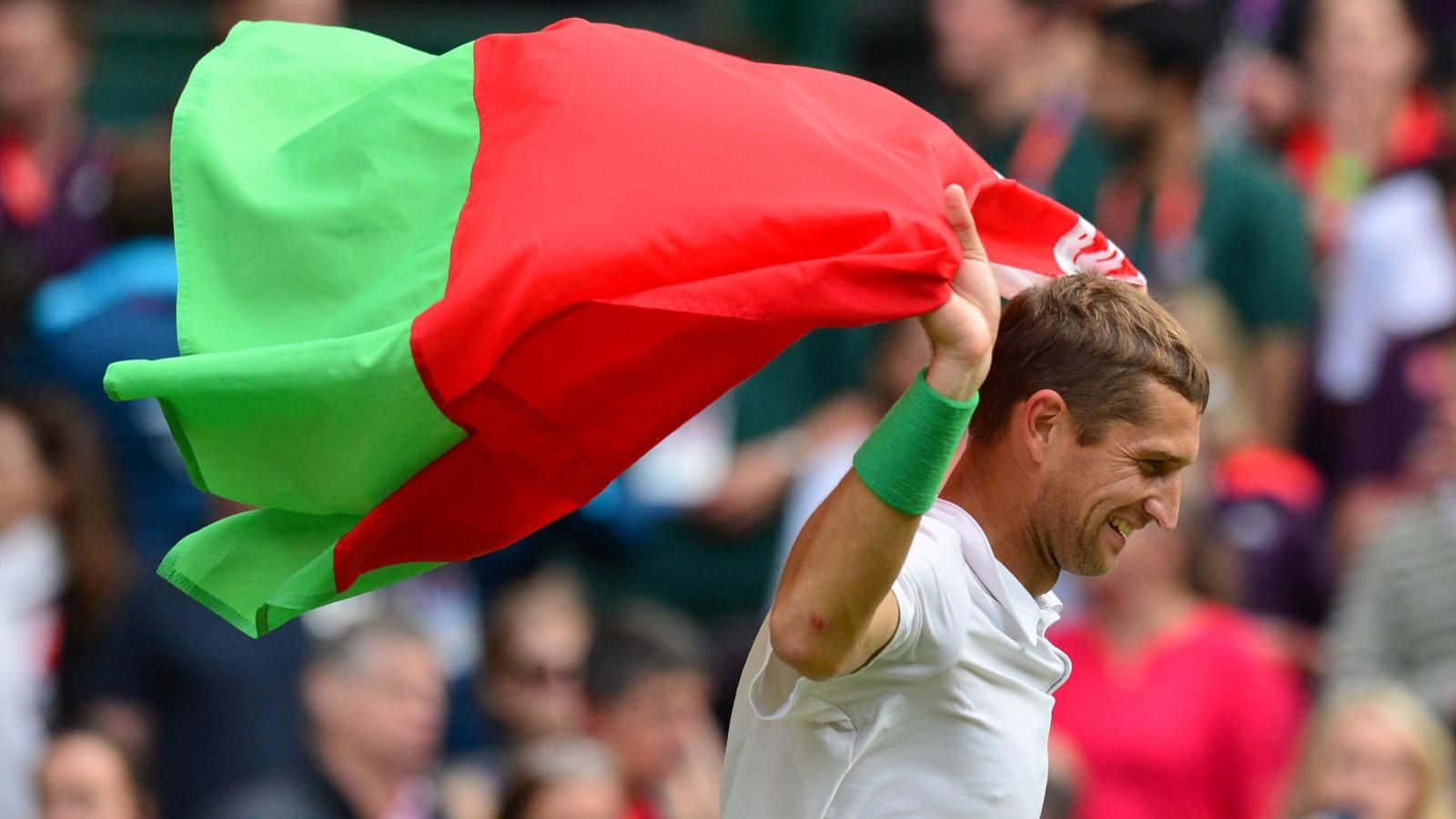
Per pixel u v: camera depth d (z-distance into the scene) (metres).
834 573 9.60
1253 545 23.61
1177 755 20.50
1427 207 26.67
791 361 27.06
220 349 10.60
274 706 20.94
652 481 27.23
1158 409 10.09
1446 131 27.88
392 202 10.59
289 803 19.86
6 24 26.09
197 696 20.91
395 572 10.78
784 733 10.40
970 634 10.19
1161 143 25.70
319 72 11.34
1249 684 20.67
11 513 21.33
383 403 10.10
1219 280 25.89
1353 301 26.75
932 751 10.25
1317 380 26.67
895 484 9.54
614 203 10.00
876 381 24.22
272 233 10.70
